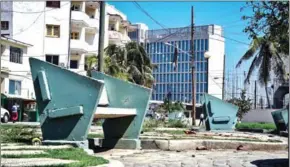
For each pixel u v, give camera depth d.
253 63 43.44
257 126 32.22
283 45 9.09
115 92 11.76
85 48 52.81
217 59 72.50
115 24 62.16
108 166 6.79
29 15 49.22
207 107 25.11
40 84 9.38
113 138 11.80
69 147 8.74
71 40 51.44
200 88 76.62
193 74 37.16
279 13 8.91
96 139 11.89
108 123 11.93
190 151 12.12
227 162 9.20
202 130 24.34
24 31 48.91
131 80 48.59
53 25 50.03
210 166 8.46
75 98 9.19
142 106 11.64
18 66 42.25
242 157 10.49
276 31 8.94
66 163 6.65
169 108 58.72
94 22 55.09
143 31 71.69
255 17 9.27
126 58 51.31
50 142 9.24
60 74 9.32
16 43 41.59
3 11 48.78
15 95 40.97
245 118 43.34
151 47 72.06
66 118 9.28
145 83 53.06
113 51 51.44
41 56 49.25
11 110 38.72
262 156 10.94
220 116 25.00
